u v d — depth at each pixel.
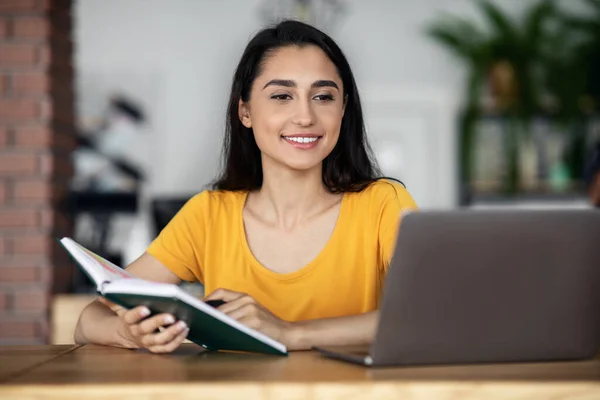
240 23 6.10
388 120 6.07
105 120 6.02
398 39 6.09
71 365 1.19
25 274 3.04
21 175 3.06
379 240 1.75
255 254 1.75
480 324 1.12
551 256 1.10
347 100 1.77
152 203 3.15
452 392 0.99
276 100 1.66
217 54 6.09
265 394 0.99
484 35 5.89
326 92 1.66
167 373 1.09
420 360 1.12
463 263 1.07
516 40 5.79
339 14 6.08
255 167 1.83
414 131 6.06
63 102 3.23
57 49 3.16
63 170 3.23
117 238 5.38
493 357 1.15
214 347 1.35
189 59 6.09
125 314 1.29
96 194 3.24
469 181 5.89
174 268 1.82
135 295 1.20
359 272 1.74
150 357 1.28
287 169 1.72
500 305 1.11
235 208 1.80
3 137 3.05
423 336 1.11
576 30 5.86
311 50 1.67
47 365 1.19
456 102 6.04
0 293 3.04
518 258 1.09
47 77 3.05
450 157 6.02
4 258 3.04
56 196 3.13
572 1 6.09
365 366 1.13
